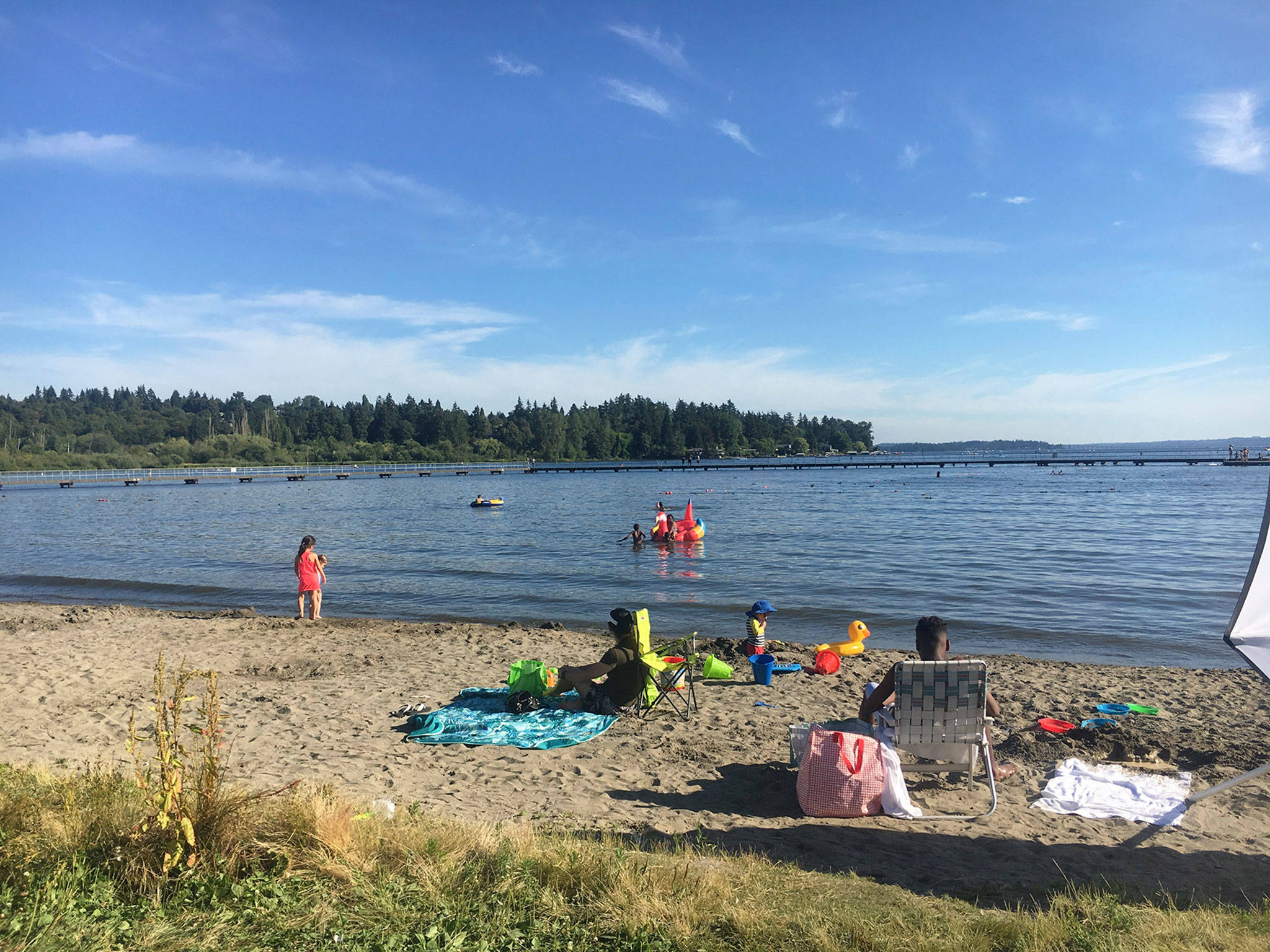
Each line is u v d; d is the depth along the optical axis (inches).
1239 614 206.2
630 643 325.7
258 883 144.1
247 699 352.2
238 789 171.0
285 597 722.2
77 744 278.4
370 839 163.8
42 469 4963.1
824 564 881.5
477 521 1539.1
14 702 338.6
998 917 151.5
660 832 205.5
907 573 813.9
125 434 7303.2
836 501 2007.9
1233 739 291.7
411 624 551.2
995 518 1491.1
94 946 119.1
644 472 4751.5
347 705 342.3
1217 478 3134.8
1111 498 2076.8
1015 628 562.6
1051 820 219.8
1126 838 206.7
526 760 268.5
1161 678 398.3
